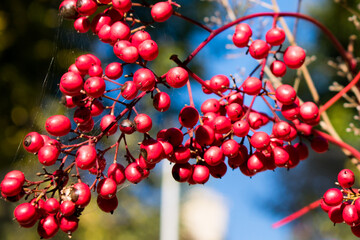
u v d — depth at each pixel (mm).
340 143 408
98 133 400
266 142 360
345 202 365
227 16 557
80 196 346
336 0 554
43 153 348
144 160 350
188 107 359
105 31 360
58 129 353
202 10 1131
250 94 369
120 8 358
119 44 354
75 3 369
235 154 357
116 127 364
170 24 1107
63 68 443
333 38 458
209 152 357
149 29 672
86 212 437
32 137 353
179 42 1119
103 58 496
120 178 359
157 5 365
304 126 404
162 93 354
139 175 355
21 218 346
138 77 345
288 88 366
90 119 368
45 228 351
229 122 360
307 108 369
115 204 361
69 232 352
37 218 352
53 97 441
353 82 413
